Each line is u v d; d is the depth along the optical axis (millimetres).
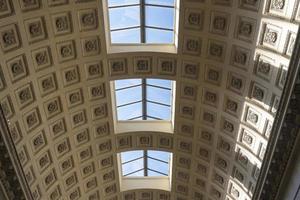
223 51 18250
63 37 17922
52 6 16719
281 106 15359
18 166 17328
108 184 26000
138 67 20359
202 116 21531
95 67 19781
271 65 16781
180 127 22812
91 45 18875
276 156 16609
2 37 15922
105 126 22734
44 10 16641
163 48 19719
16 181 17516
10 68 16812
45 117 19656
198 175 24812
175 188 26719
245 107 19281
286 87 14805
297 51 13898
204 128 22031
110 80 20594
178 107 21812
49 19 17047
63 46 18234
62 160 22078
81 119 21438
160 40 20219
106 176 25422
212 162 23281
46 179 21531
